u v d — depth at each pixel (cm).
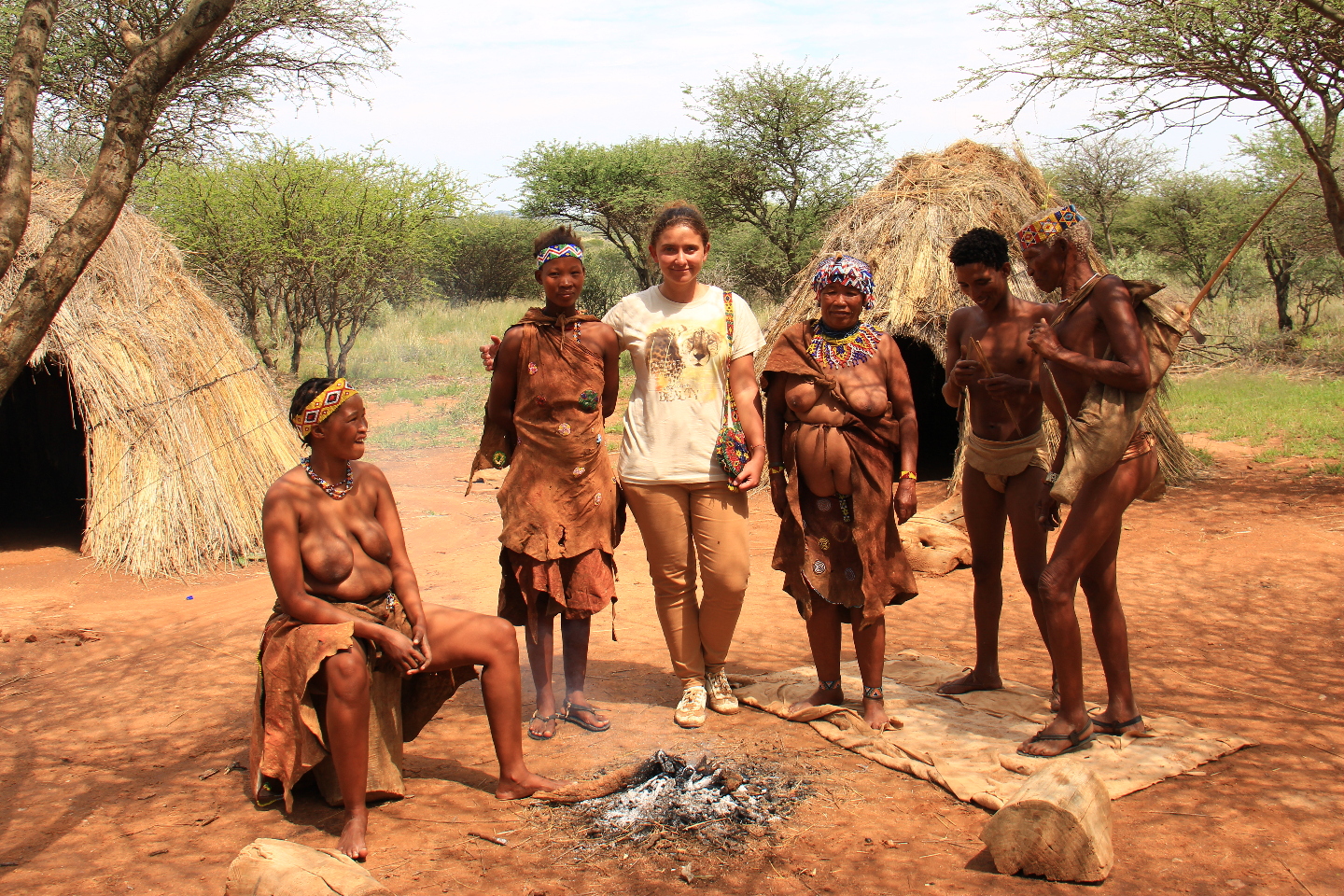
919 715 403
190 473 762
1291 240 1748
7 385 238
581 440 401
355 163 1670
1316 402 1292
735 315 415
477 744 402
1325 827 306
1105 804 293
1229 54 822
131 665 513
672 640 419
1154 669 461
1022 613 564
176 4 1023
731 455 400
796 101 1992
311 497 335
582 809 338
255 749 344
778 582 646
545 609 412
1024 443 391
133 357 787
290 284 1688
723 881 290
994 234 393
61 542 825
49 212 818
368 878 268
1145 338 339
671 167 2238
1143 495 356
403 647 325
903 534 676
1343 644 489
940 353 864
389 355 2016
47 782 372
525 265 3394
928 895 279
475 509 891
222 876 299
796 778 357
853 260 387
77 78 1078
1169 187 2314
